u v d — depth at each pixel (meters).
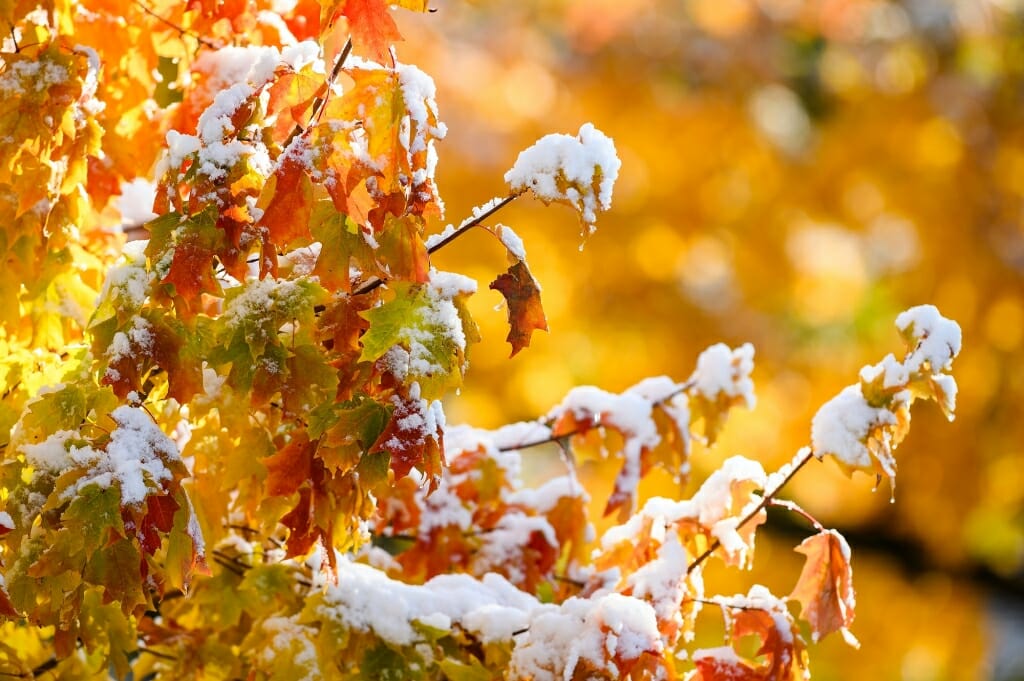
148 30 3.47
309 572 3.42
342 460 3.20
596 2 8.59
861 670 8.48
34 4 3.29
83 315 3.38
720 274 8.53
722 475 3.43
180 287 3.18
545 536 3.59
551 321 8.08
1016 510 8.99
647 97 8.34
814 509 8.55
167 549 3.27
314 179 3.17
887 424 3.37
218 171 3.19
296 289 3.22
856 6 8.79
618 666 3.27
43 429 3.23
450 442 3.61
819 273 8.68
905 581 8.91
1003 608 11.24
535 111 8.37
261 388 3.21
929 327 3.36
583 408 3.61
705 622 7.64
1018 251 8.28
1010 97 8.55
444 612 3.37
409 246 3.20
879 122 8.39
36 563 3.16
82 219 3.38
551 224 7.96
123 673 3.36
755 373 8.20
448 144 7.98
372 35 3.18
